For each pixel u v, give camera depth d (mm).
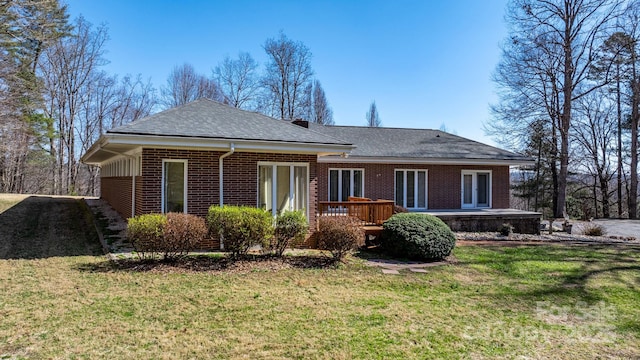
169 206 9141
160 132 8477
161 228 7480
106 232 10820
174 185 9211
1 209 15617
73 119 33094
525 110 24281
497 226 15320
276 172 10234
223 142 8867
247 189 9867
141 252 8016
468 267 8656
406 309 5543
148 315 4883
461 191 17750
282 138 9656
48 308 4996
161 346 4027
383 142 18156
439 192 17453
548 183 29750
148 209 8844
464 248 11180
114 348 3943
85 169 38031
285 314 5121
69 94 32969
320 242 9086
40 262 7574
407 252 9227
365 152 16141
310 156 10531
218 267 7535
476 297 6332
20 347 3885
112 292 5746
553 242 12977
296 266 7973
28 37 19438
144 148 8820
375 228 10609
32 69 27672
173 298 5586
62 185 32500
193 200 9336
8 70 20219
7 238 10031
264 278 6961
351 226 8719
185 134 8625
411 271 8102
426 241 9125
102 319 4691
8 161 27859
